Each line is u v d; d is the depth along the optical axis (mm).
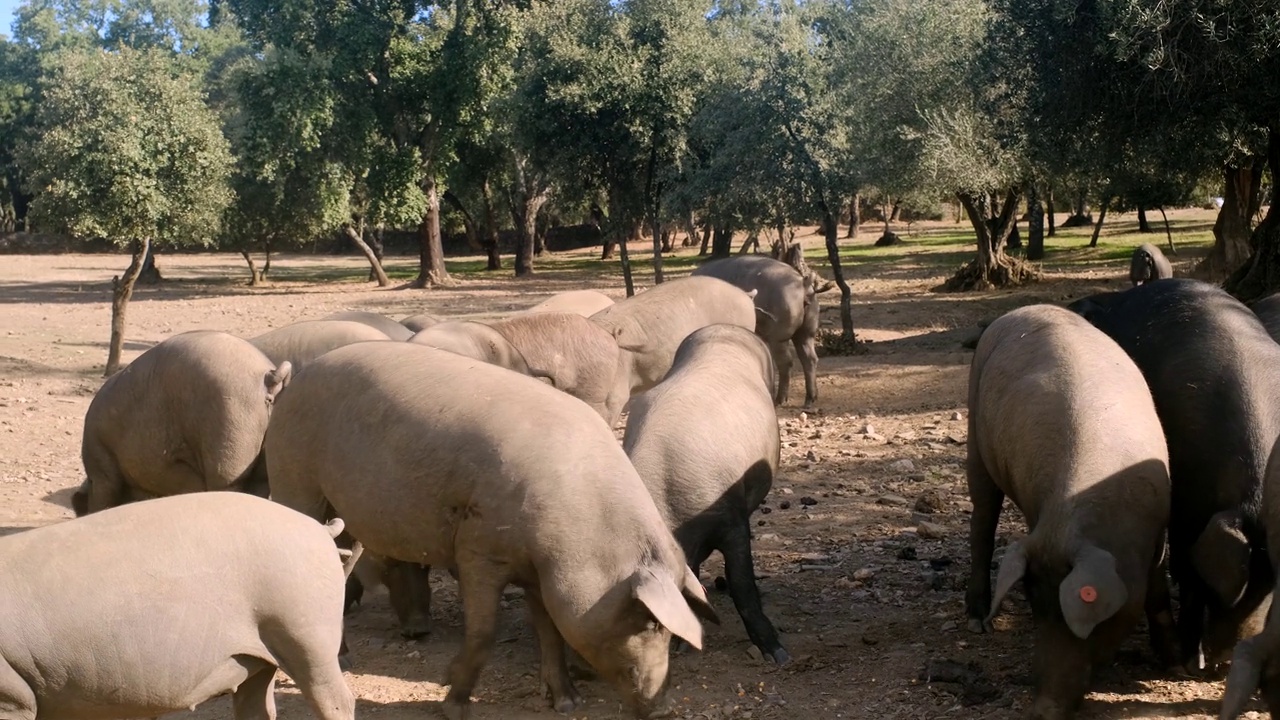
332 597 4766
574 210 31047
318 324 9242
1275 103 15344
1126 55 14336
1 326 27781
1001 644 6480
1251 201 28000
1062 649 4953
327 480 5973
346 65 36531
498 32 37438
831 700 5789
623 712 5688
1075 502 5113
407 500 5602
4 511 9961
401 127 39594
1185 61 14438
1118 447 5340
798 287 14789
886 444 12094
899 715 5562
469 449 5426
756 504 6863
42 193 18391
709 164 23656
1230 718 4242
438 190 41281
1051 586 5008
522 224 44906
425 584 6984
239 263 58406
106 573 4395
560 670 5770
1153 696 5629
